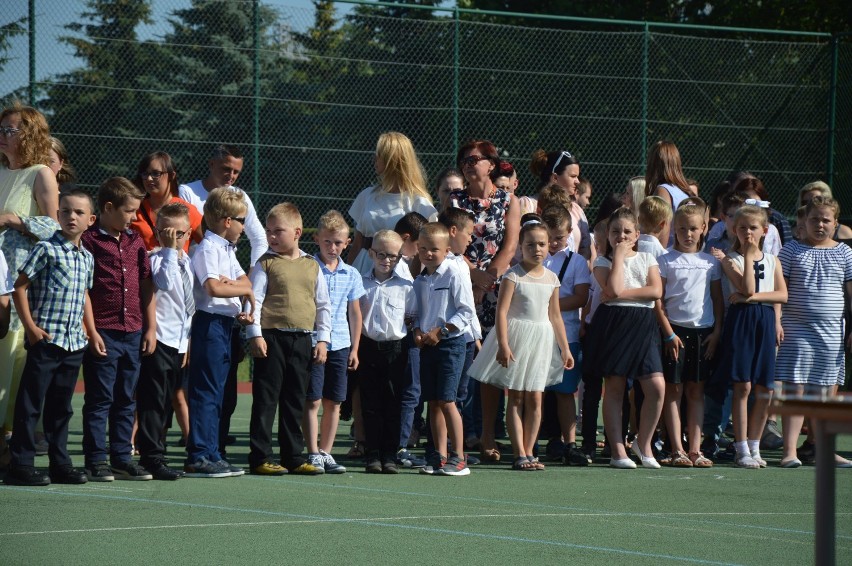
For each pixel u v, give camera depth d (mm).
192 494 8109
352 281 9812
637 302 10250
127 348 8758
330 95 19594
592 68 20578
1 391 9156
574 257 10844
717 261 10781
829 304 10797
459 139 20000
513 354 9930
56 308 8328
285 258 9352
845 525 7371
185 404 11180
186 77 19016
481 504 7941
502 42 20125
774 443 12195
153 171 10297
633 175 20766
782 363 10883
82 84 18484
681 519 7480
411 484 8930
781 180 21641
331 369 9766
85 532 6543
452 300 9547
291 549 6195
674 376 10445
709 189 21312
